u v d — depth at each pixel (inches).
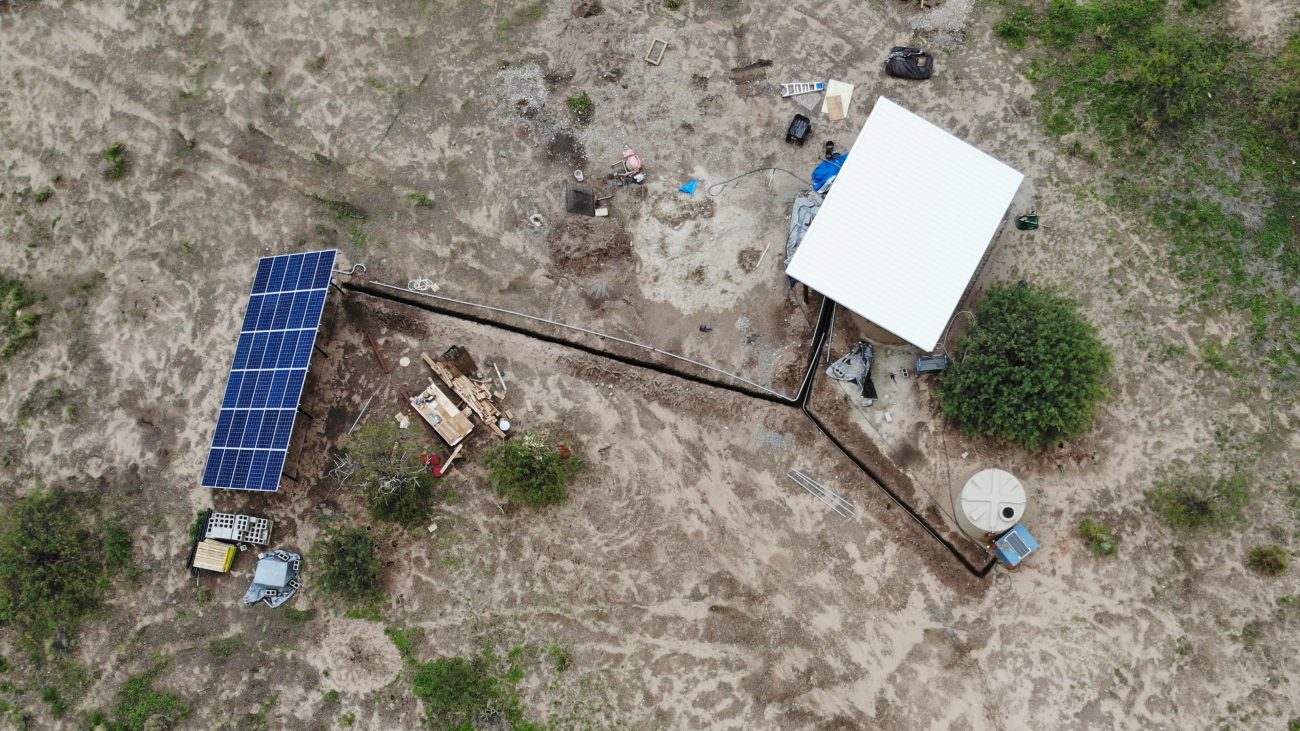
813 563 734.5
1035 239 764.0
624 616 733.3
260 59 834.2
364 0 835.4
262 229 813.2
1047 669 703.7
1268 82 768.9
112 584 763.4
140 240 820.0
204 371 793.6
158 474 779.4
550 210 800.9
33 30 846.5
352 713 728.3
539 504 748.0
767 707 714.8
